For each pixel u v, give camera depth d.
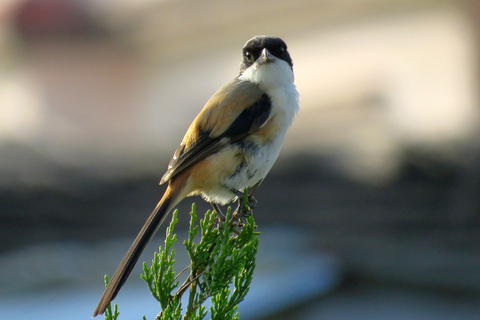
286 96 7.11
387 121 17.44
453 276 9.18
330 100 19.03
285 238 10.85
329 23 19.38
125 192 13.34
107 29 26.78
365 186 11.62
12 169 13.83
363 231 10.40
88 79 27.53
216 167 6.64
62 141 20.02
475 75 16.02
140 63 26.62
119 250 11.16
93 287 9.14
